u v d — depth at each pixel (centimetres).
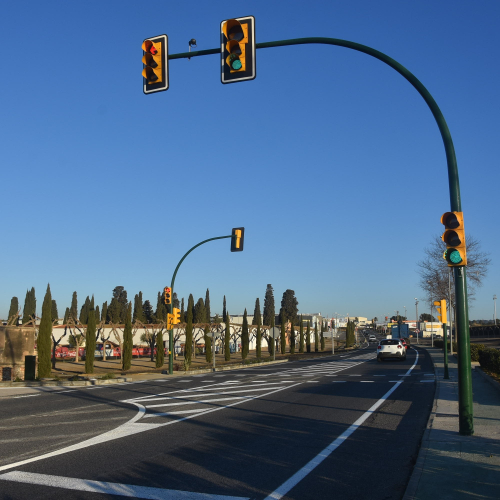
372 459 803
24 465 763
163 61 914
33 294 6962
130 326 3644
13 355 2686
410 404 1412
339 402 1466
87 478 694
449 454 778
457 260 923
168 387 2033
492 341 7700
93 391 1914
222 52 880
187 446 899
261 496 619
